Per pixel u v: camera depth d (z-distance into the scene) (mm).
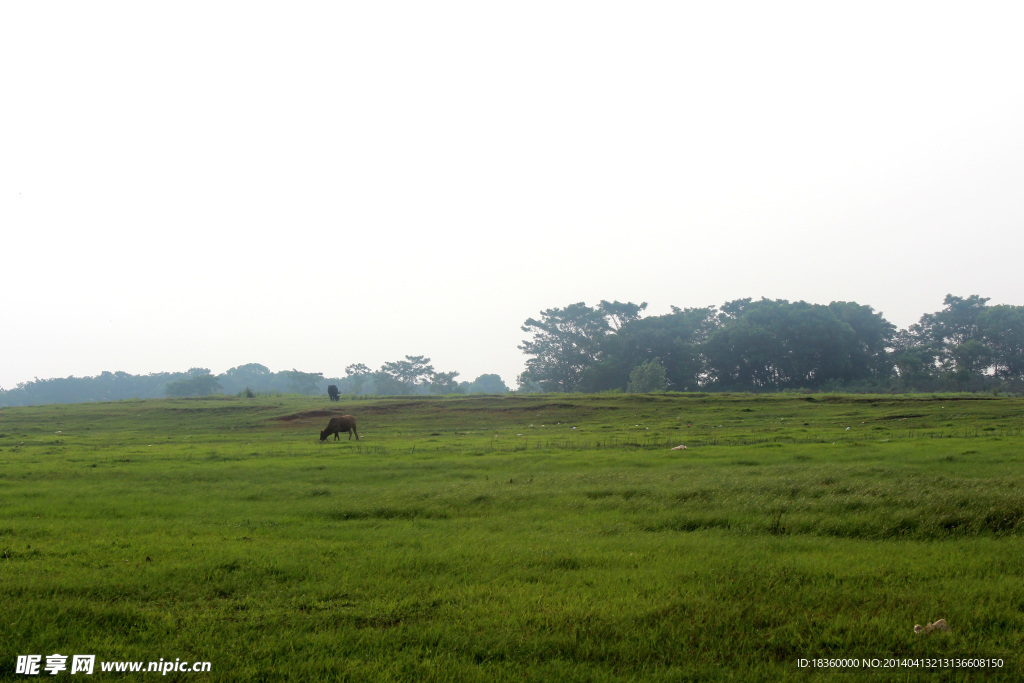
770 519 11453
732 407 46219
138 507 13961
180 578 8516
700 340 112062
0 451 28594
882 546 9828
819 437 27594
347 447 28891
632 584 8125
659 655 6312
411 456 23828
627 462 20297
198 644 6531
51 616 7102
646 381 84250
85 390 163000
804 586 7887
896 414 38531
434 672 5938
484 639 6590
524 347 109750
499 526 11773
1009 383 94562
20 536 11125
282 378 170000
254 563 9133
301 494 15531
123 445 32281
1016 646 6320
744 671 5988
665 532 11195
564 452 23906
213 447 29859
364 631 6801
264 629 6930
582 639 6625
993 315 96562
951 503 11438
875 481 14062
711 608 7211
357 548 10078
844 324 92062
